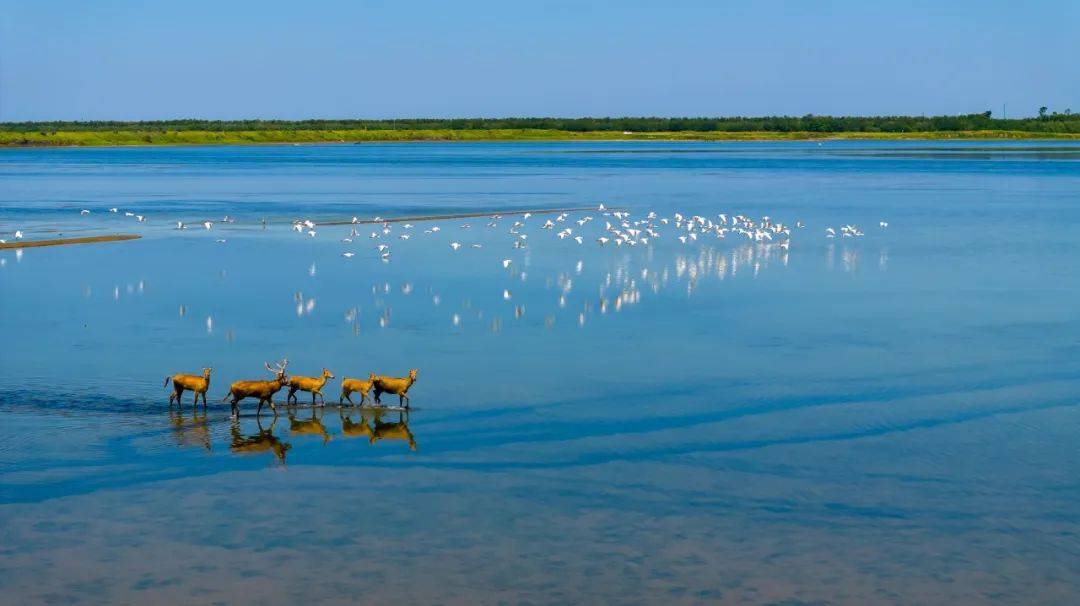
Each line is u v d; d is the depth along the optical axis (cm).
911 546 2150
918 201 10669
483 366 3531
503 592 1953
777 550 2131
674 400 3144
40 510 2306
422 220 8425
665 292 4997
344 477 2517
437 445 2745
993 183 13475
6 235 7162
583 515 2303
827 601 1922
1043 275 5559
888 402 3131
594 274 5550
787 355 3697
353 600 1919
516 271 5641
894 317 4391
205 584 1977
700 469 2578
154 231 7512
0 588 1953
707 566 2059
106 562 2061
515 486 2469
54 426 2858
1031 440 2789
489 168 18350
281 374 3028
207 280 5259
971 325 4225
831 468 2586
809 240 7175
